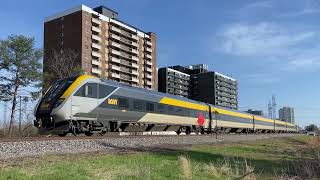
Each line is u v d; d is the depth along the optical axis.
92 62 105.38
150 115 33.84
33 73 48.88
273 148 32.50
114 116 28.72
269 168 17.58
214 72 134.38
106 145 21.45
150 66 134.38
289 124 103.81
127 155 17.77
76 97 25.14
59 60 72.31
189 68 152.12
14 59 48.31
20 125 43.31
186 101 42.00
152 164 15.41
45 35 106.81
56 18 105.81
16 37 48.72
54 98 24.89
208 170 14.73
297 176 15.23
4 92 48.34
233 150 26.58
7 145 17.19
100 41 109.31
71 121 24.92
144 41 132.62
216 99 133.12
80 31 101.81
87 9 104.19
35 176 10.99
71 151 18.28
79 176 11.45
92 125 26.81
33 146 17.80
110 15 118.06
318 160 17.55
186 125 41.44
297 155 24.55
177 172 13.77
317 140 35.53
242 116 62.28
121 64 119.75
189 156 19.98
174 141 28.47
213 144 30.02
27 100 47.19
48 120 24.62
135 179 11.68
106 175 11.88
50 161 14.20
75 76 26.33
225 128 55.34
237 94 148.50
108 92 28.14
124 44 122.31
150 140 26.23
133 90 31.56
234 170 15.52
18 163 13.44
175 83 137.62
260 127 73.25
